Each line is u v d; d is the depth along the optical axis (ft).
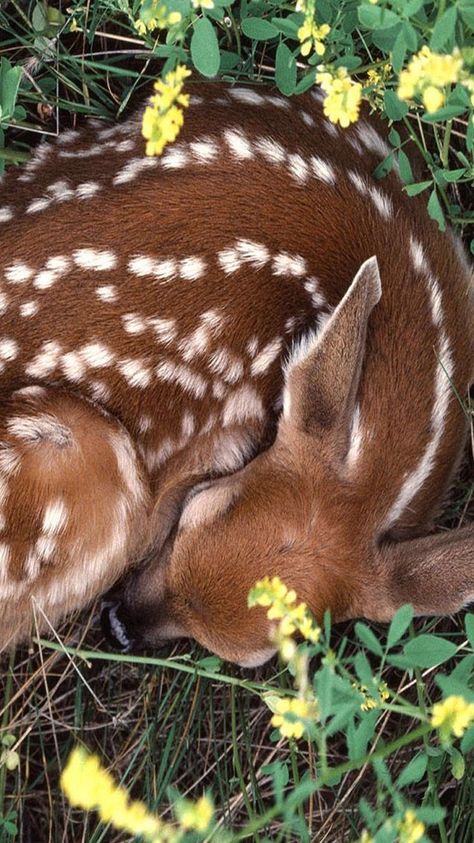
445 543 14.19
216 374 15.05
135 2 14.55
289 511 14.33
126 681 17.63
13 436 14.62
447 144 15.19
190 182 14.29
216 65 13.15
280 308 14.79
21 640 16.01
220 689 17.19
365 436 14.44
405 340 14.73
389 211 15.10
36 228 14.28
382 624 16.87
